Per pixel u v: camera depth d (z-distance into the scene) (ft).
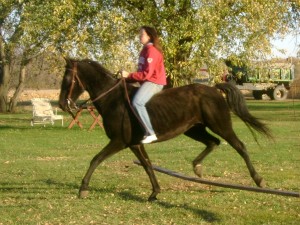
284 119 101.86
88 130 84.53
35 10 82.33
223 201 32.37
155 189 33.01
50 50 81.30
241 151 33.09
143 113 31.50
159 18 79.20
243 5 79.66
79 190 33.68
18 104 163.22
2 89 140.05
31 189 37.63
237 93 33.40
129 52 79.87
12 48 114.52
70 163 49.83
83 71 33.12
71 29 80.18
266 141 64.80
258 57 84.69
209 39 77.46
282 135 72.28
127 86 32.68
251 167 33.09
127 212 30.01
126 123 32.09
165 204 31.89
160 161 49.93
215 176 41.91
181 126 32.48
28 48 89.15
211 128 32.96
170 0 78.64
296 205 31.30
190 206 31.24
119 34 79.10
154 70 31.78
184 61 80.94
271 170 43.86
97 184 38.68
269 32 82.58
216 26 78.54
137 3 81.92
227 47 81.15
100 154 32.81
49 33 81.61
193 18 78.18
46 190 37.17
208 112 32.63
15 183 40.04
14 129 87.04
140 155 33.24
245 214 29.37
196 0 77.46
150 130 31.65
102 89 32.81
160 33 80.28
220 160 49.42
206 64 81.15
